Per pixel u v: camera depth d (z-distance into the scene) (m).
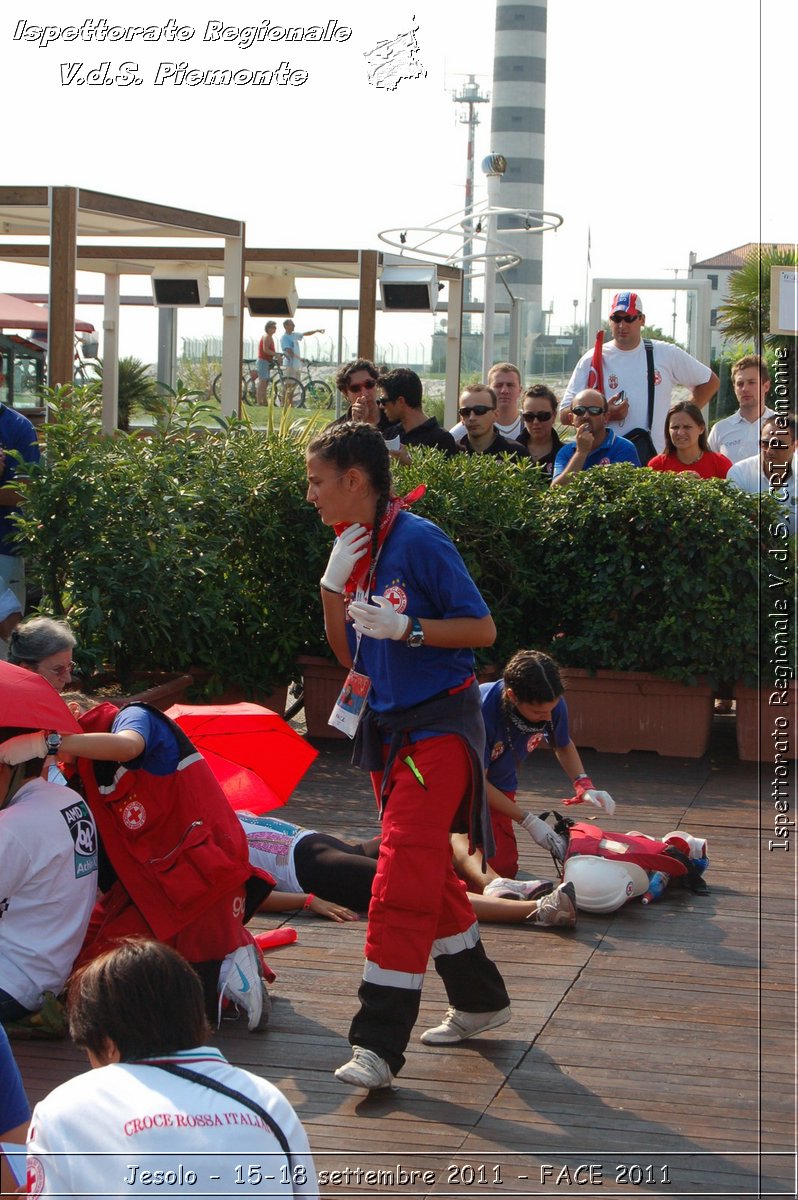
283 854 4.95
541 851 5.76
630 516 7.19
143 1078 2.14
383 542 3.56
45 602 6.82
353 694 3.63
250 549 7.54
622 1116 3.41
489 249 14.97
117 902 4.02
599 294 12.09
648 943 4.66
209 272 14.40
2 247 13.37
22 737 3.74
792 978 4.34
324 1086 3.57
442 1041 3.81
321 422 10.88
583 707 7.37
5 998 3.85
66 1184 2.10
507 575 7.60
